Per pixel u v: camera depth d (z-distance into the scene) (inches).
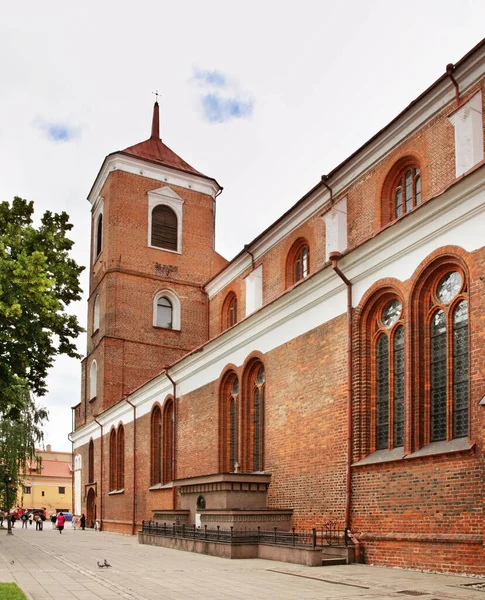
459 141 692.1
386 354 631.8
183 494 909.2
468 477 490.9
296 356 768.3
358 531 611.2
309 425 723.4
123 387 1558.8
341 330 681.0
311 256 1027.3
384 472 587.5
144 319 1595.7
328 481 673.0
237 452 914.7
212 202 1738.4
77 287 976.9
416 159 809.5
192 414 1098.1
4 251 877.2
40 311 870.4
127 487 1405.0
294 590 425.4
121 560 672.4
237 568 566.6
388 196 858.8
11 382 902.4
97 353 1636.3
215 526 756.6
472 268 515.2
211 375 1031.6
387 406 621.3
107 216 1641.2
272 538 657.6
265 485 800.3
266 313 840.9
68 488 3629.4
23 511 2706.7
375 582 453.7
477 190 511.2
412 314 582.6
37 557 728.3
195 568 574.2
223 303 1519.4
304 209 1043.9
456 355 545.0
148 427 1315.2
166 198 1670.8
